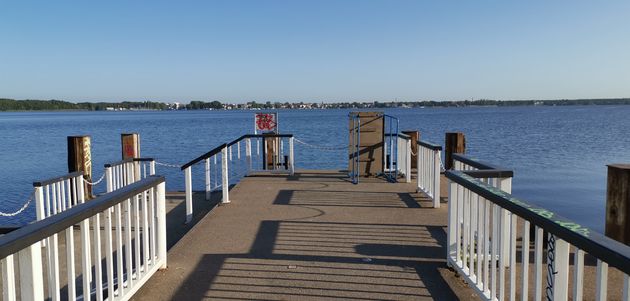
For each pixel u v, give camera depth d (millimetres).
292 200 8758
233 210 7938
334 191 9695
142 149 32312
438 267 5039
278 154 12969
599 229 9695
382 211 7777
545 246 5574
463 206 4500
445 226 6773
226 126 69625
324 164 23062
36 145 37781
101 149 34344
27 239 2729
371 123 11695
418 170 9508
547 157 24094
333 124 70625
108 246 3893
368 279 4719
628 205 5355
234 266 5133
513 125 58000
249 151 12008
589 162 21891
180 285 4625
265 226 6828
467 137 37812
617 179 5430
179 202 10281
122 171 9562
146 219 4684
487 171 4715
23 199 15898
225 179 8508
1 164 25469
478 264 4145
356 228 6688
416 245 5844
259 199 8875
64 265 5957
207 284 4641
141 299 4312
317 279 4730
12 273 2668
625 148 28234
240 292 4434
